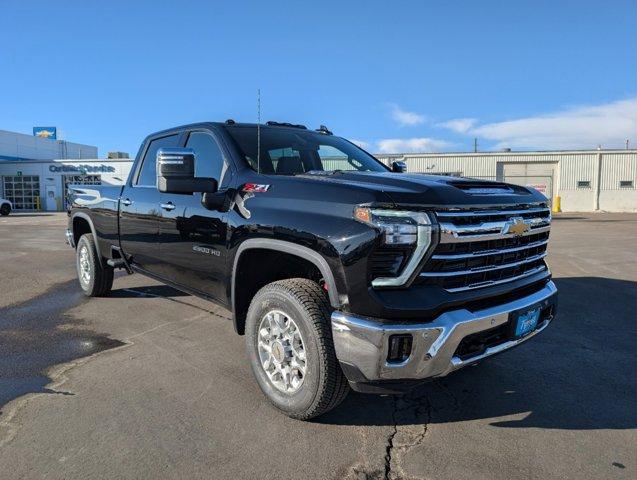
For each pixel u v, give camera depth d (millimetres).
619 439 3025
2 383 3693
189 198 4113
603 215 29875
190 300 6223
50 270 8539
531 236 3363
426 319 2693
